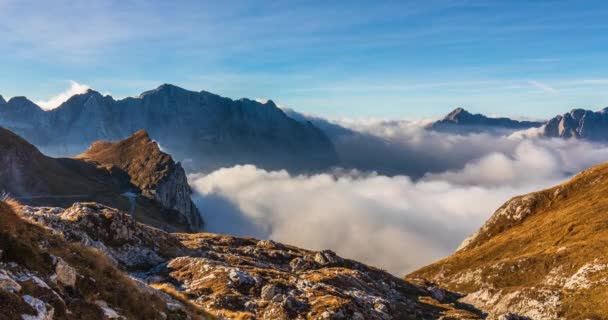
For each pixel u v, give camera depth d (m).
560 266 126.50
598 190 193.25
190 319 24.80
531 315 104.00
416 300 116.06
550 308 101.06
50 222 70.06
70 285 17.11
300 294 67.81
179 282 68.69
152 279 68.94
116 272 21.73
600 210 166.38
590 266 108.31
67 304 15.85
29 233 18.05
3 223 16.75
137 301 20.44
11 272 14.60
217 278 68.06
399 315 78.38
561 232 165.88
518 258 146.88
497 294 128.12
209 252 102.00
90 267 20.30
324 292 70.44
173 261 76.75
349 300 66.75
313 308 61.47
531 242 173.75
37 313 13.34
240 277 67.81
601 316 88.50
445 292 149.00
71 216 76.38
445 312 99.19
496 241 199.75
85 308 16.52
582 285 103.06
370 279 114.69
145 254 79.19
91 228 75.81
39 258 16.42
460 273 169.12
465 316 94.25
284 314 57.19
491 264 154.00
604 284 98.38
